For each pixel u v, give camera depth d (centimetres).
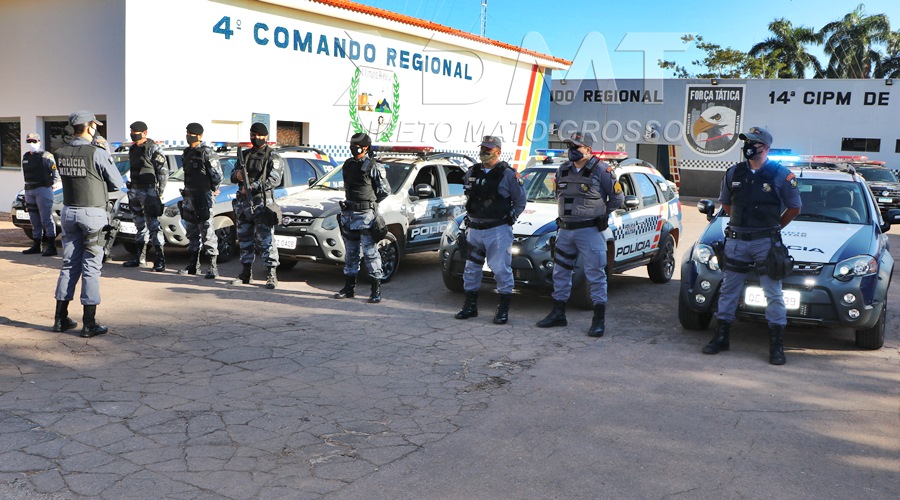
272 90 1568
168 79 1374
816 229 657
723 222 698
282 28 1572
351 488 357
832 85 2625
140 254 964
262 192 816
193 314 705
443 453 400
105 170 610
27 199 1016
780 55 4669
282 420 442
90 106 1376
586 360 586
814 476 380
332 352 589
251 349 590
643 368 566
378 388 505
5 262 971
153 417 441
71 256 621
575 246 677
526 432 432
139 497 343
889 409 485
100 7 1331
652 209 900
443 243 824
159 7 1345
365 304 777
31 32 1443
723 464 393
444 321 710
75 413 444
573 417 458
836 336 681
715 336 623
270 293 817
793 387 527
